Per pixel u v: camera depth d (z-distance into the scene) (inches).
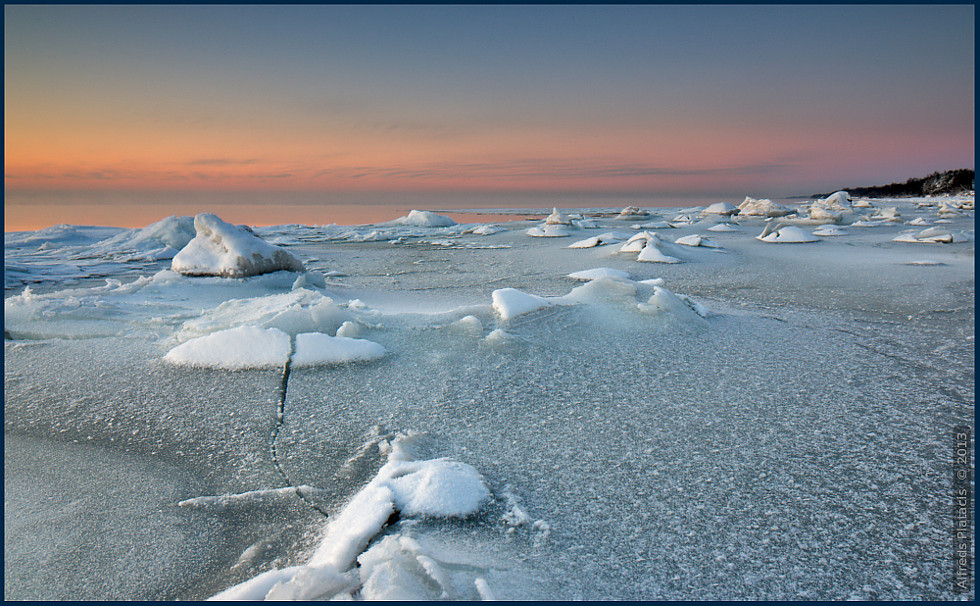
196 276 247.1
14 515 75.2
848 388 119.3
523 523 70.6
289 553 66.2
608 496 77.2
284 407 109.8
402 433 97.3
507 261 376.2
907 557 64.3
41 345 152.5
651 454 89.4
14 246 476.1
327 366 130.4
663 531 69.2
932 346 152.9
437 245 508.1
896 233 532.4
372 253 441.1
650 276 297.3
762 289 252.7
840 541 67.3
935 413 105.6
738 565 63.0
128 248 436.5
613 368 131.5
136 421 104.5
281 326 147.7
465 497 74.0
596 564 62.9
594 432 97.6
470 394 115.3
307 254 437.1
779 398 113.4
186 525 72.6
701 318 176.7
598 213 1105.4
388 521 69.9
